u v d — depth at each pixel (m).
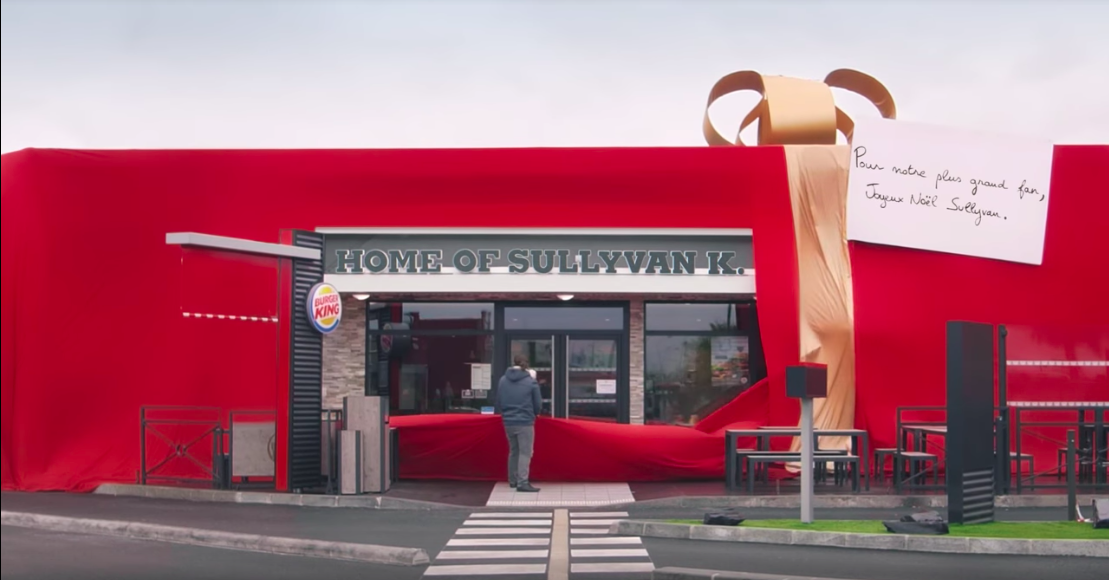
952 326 10.93
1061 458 15.30
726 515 10.84
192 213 16.31
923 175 16.12
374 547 9.44
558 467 15.27
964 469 10.84
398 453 15.48
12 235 16.12
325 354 17.36
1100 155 16.23
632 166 16.36
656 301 17.48
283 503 13.53
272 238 16.38
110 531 11.33
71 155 16.23
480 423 15.36
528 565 9.09
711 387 17.39
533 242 16.44
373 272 16.45
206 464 15.77
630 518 12.23
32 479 15.63
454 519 12.14
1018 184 16.14
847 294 15.98
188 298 15.20
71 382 15.88
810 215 16.14
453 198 16.45
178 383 15.91
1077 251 16.14
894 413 15.76
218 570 8.90
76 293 16.00
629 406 17.28
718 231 16.25
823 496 13.12
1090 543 9.49
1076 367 15.95
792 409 15.69
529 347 17.42
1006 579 8.34
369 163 16.55
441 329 17.48
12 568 9.00
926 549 9.77
